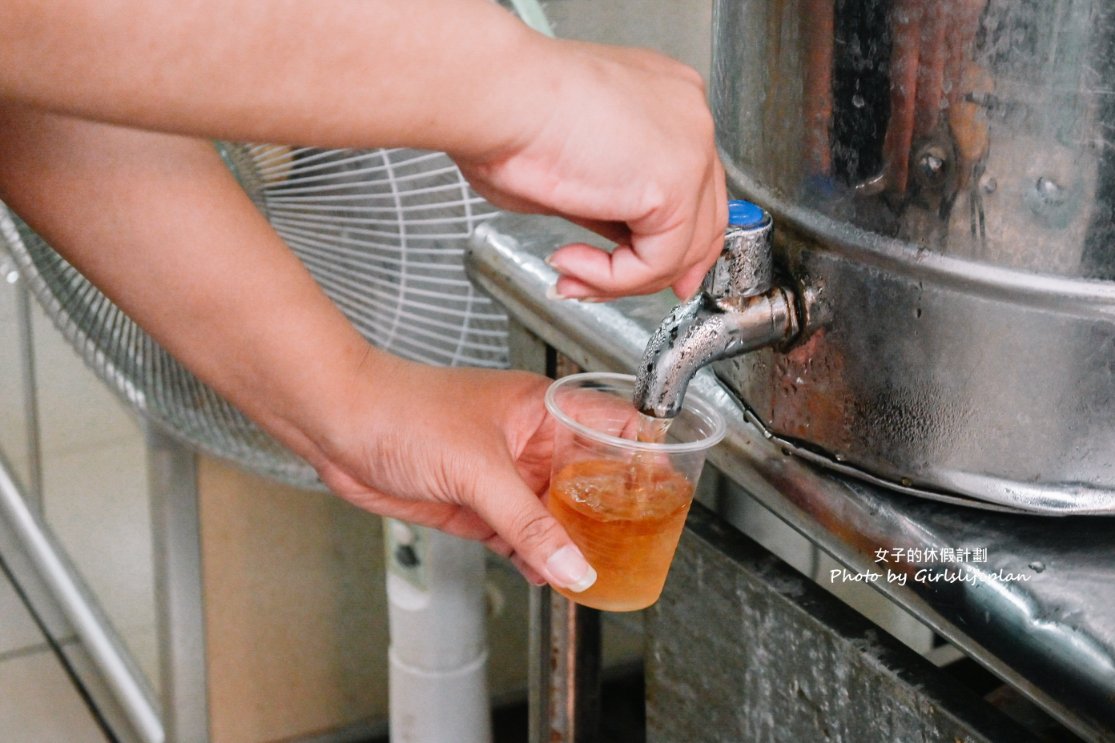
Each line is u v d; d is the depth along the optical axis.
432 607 1.32
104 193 0.73
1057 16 0.53
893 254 0.61
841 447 0.68
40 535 2.16
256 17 0.45
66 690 1.99
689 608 0.87
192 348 0.79
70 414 1.85
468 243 1.05
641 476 0.69
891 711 0.69
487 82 0.51
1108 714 0.57
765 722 0.81
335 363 0.79
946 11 0.55
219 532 1.59
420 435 0.79
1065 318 0.58
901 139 0.59
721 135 0.73
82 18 0.44
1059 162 0.55
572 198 0.55
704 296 0.67
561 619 1.03
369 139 0.50
